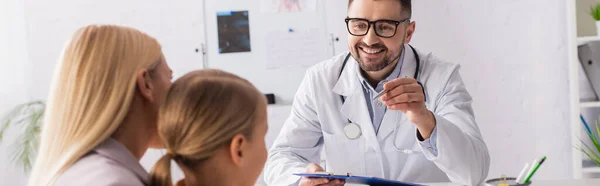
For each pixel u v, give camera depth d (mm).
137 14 3020
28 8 3018
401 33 1527
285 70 2998
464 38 2910
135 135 790
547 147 2885
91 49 763
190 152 726
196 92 735
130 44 784
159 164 722
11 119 2852
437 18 2924
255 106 775
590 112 2703
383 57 1536
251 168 786
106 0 3016
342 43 2963
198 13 3012
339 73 1725
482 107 2930
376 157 1656
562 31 2818
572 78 2518
